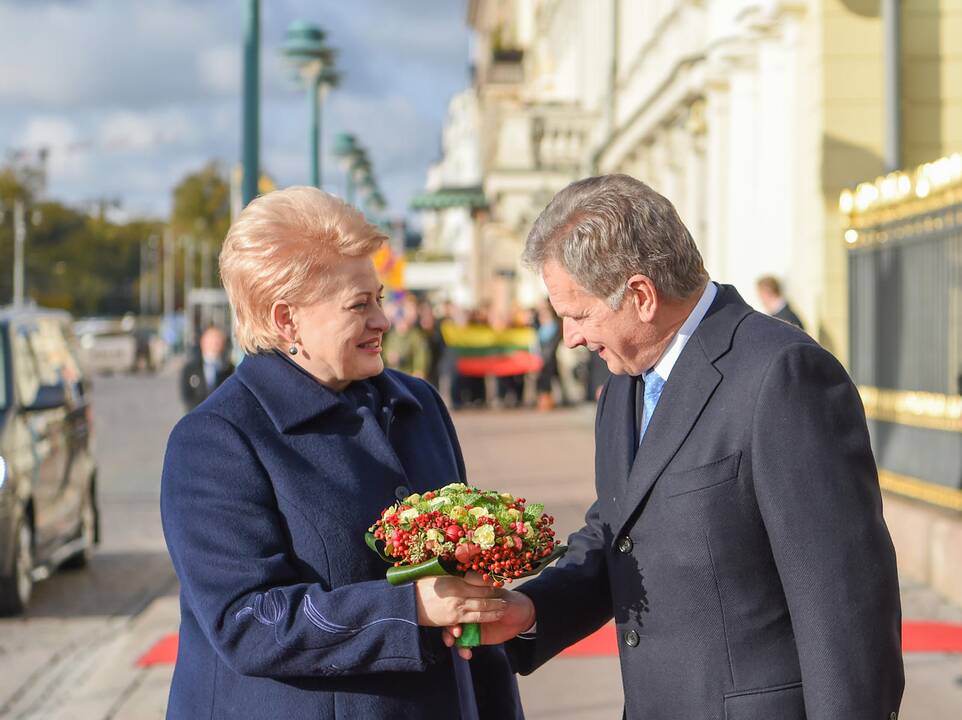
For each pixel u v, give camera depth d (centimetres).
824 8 1090
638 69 2116
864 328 894
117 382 3797
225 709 237
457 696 247
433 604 229
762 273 1295
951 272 766
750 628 239
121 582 844
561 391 2245
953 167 759
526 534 230
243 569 230
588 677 559
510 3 4862
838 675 224
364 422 250
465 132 7094
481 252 4022
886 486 850
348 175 2336
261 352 252
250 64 926
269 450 240
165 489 239
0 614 741
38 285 8988
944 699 518
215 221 10775
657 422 246
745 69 1376
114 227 10450
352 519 240
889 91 1029
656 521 245
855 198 909
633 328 247
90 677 609
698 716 240
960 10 1090
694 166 1609
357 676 236
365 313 249
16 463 743
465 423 1895
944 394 771
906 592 709
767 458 232
